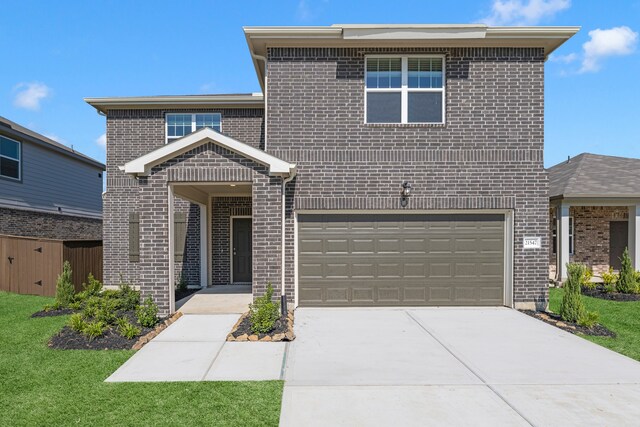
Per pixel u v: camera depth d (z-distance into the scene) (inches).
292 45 383.6
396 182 381.7
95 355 248.7
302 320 334.3
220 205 515.8
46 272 461.4
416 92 389.4
